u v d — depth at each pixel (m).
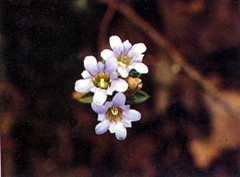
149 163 0.13
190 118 0.13
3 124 0.13
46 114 0.13
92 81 0.11
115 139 0.13
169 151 0.13
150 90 0.13
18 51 0.13
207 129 0.13
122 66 0.11
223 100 0.13
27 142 0.13
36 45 0.13
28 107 0.13
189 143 0.13
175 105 0.13
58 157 0.13
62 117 0.13
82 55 0.13
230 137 0.13
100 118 0.11
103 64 0.11
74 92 0.13
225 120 0.13
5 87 0.13
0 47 0.13
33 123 0.13
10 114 0.13
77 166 0.12
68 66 0.13
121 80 0.11
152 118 0.13
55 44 0.13
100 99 0.10
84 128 0.13
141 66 0.11
